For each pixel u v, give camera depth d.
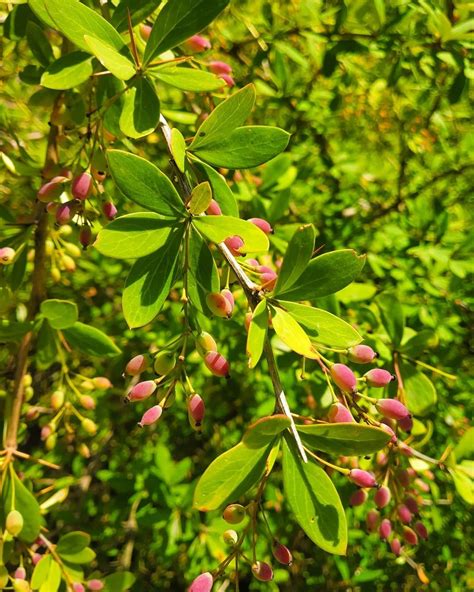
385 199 0.70
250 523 0.19
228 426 0.75
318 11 0.52
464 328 0.60
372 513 0.31
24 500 0.29
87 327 0.31
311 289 0.19
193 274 0.19
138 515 0.53
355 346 0.20
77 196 0.23
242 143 0.21
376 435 0.17
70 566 0.31
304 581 0.79
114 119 0.25
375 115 0.71
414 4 0.47
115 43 0.21
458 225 0.64
